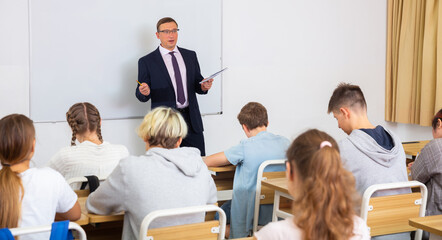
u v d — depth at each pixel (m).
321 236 1.13
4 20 3.83
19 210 1.58
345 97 2.27
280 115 5.10
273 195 2.66
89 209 1.90
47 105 4.03
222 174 3.25
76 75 4.11
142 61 4.03
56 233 1.50
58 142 4.11
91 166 2.42
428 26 4.98
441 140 2.31
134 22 4.29
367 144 2.15
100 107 4.24
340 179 1.15
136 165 1.81
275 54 5.00
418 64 5.14
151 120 1.90
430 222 1.73
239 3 4.78
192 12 4.52
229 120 4.86
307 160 1.16
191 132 4.14
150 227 1.81
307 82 5.20
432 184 2.35
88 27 4.11
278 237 1.18
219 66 4.71
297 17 5.07
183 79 4.12
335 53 5.30
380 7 5.48
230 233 2.73
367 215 2.03
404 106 5.33
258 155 2.65
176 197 1.83
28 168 1.67
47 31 3.97
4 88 3.88
